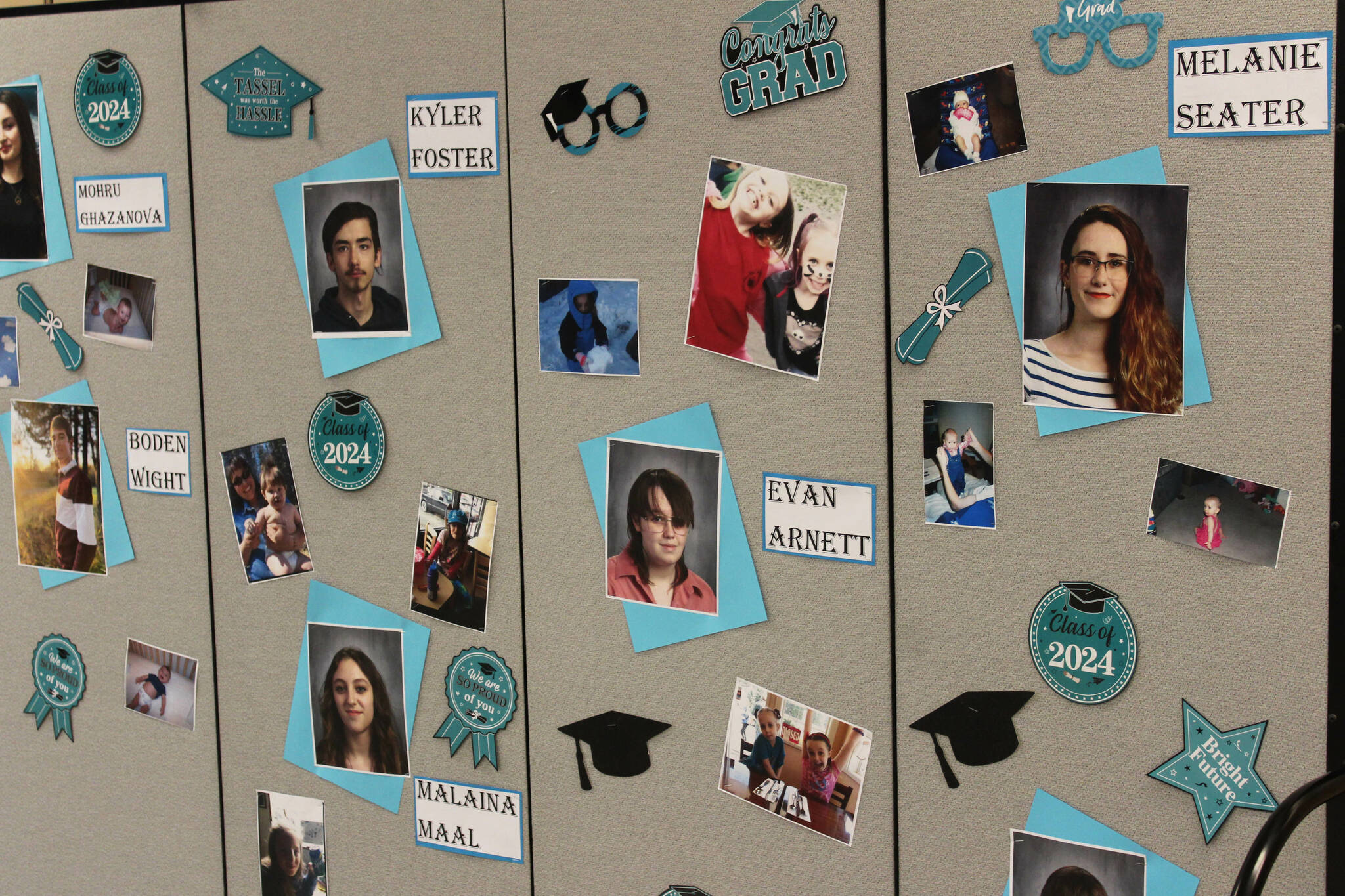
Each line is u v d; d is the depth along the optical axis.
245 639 1.41
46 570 1.49
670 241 1.18
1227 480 1.04
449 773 1.34
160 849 1.49
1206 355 1.03
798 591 1.18
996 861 1.15
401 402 1.30
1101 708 1.10
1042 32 1.04
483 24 1.21
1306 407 1.01
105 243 1.40
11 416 1.47
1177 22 1.00
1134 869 1.10
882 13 1.08
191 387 1.39
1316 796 0.75
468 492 1.29
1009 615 1.12
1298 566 1.03
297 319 1.33
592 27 1.17
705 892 1.25
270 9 1.29
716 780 1.23
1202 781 1.07
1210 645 1.06
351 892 1.40
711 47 1.14
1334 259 0.99
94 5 1.35
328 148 1.29
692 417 1.19
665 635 1.23
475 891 1.35
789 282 1.14
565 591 1.27
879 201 1.11
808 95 1.11
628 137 1.17
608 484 1.23
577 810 1.29
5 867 1.55
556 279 1.22
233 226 1.34
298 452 1.36
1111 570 1.08
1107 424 1.07
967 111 1.07
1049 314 1.07
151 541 1.44
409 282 1.28
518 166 1.22
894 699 1.16
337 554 1.36
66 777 1.52
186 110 1.34
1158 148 1.02
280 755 1.41
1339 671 1.02
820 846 1.20
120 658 1.47
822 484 1.16
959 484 1.12
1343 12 0.96
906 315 1.11
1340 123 0.98
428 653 1.33
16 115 1.40
